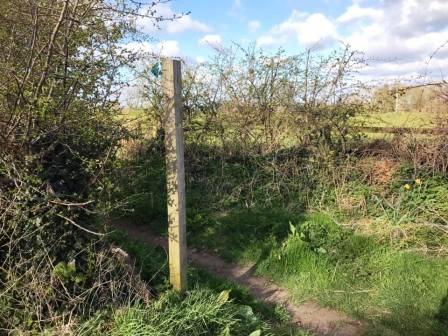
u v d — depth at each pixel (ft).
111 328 12.12
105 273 13.39
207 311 12.90
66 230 13.28
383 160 23.66
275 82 27.40
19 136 12.80
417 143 23.20
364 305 16.51
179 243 14.52
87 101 13.70
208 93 28.50
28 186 12.53
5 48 13.12
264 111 27.55
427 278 17.42
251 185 26.25
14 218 12.53
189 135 28.35
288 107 26.86
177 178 14.35
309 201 24.59
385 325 15.33
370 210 22.59
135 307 12.62
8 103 12.66
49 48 12.42
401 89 24.08
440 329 14.84
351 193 23.66
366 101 25.46
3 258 12.88
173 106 14.08
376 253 19.34
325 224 21.86
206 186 27.14
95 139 14.01
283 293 17.72
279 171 26.11
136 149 25.90
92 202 13.47
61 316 12.35
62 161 13.62
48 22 13.12
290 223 20.66
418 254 19.03
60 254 13.29
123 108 16.20
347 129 25.44
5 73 12.46
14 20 13.01
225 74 28.19
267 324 14.21
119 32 13.50
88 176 13.85
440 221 20.85
